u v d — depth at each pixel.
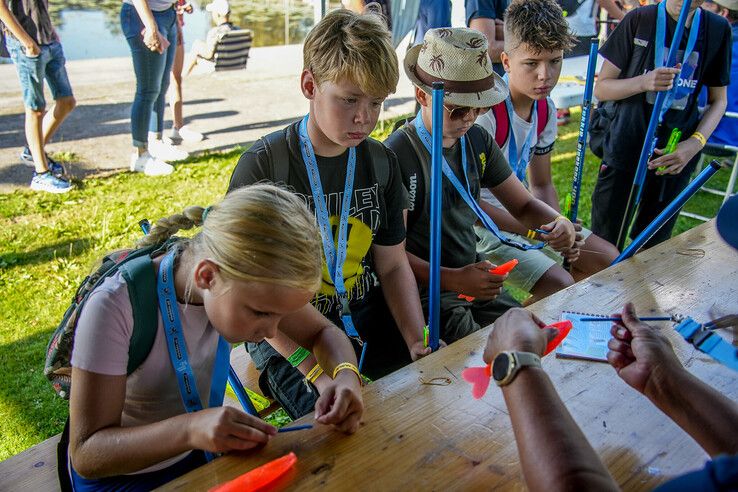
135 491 1.39
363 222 1.94
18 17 4.02
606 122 3.27
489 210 2.70
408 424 1.24
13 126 5.72
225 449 1.15
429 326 1.83
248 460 1.15
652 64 3.02
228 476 1.12
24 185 4.54
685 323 1.29
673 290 1.76
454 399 1.32
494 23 3.90
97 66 7.92
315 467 1.13
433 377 1.40
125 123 5.97
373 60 1.66
